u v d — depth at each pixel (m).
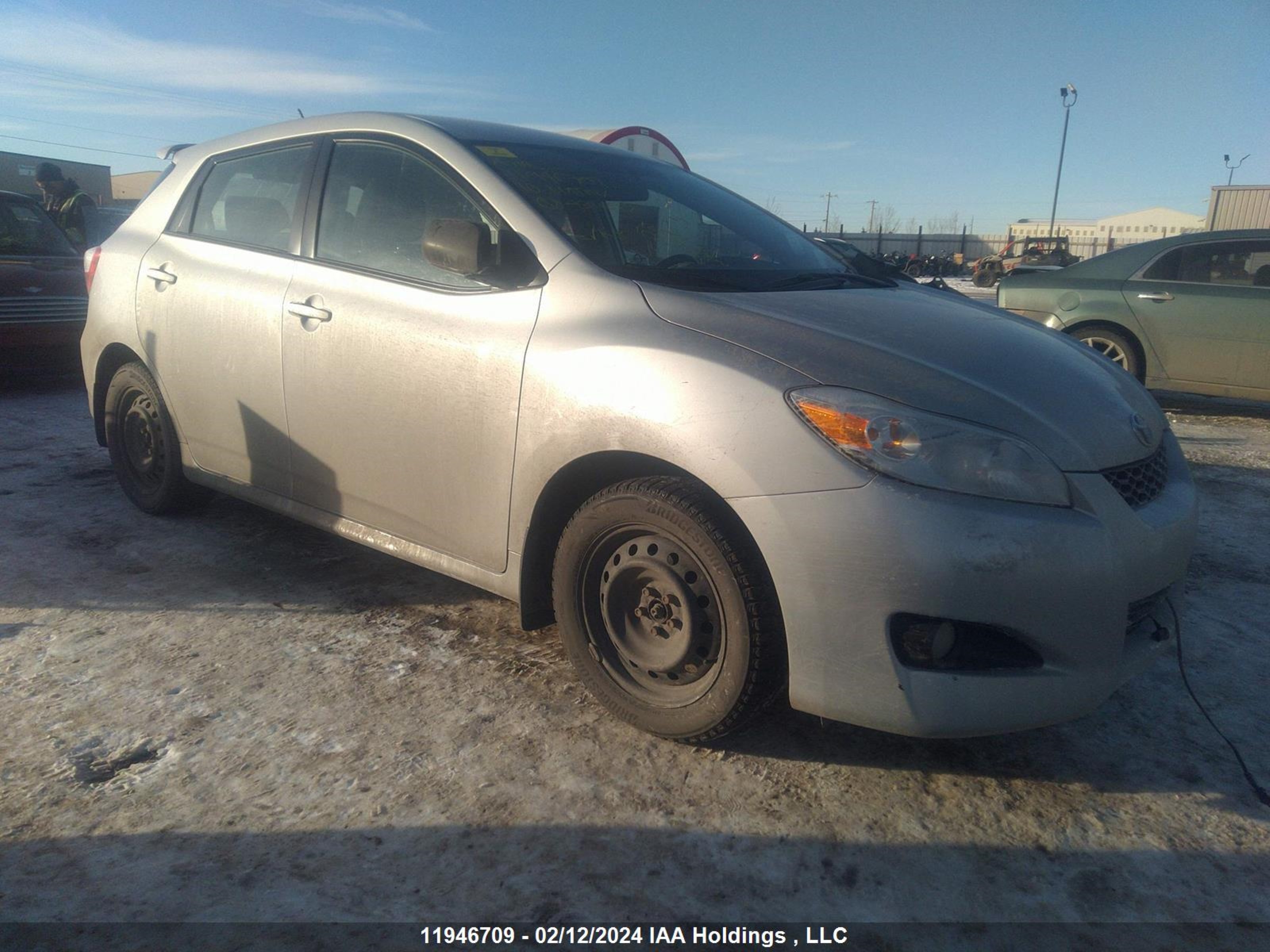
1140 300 7.46
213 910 1.92
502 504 2.76
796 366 2.31
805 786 2.40
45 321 6.92
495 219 2.94
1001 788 2.42
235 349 3.54
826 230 57.34
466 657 3.04
